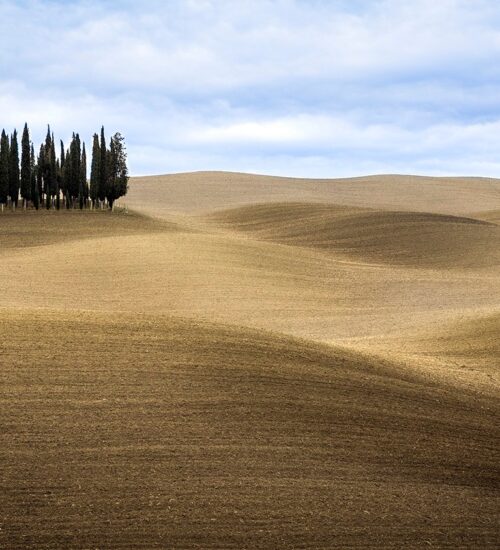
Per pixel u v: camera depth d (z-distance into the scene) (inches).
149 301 1895.9
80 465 526.6
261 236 3843.5
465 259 2992.1
